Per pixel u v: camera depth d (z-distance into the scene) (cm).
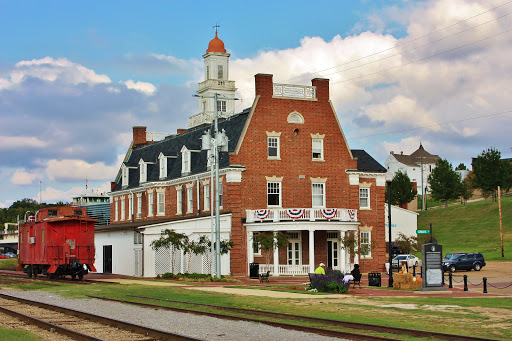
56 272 4772
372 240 5866
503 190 11562
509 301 2902
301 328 1952
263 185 5622
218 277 4734
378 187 6131
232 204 5475
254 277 5147
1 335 1738
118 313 2370
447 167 11988
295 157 5762
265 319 2202
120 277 5409
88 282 4434
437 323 2120
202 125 7231
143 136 8444
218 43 9231
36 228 4928
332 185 5878
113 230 6178
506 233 9150
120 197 7825
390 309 2556
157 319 2188
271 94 5741
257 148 5634
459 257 6047
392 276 4225
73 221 4728
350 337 1788
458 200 13838
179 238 5031
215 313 2325
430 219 11131
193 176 6047
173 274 5112
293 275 5381
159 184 6681
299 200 5741
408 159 16650
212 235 4844
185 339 1678
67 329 1834
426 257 3597
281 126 5744
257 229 5416
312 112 5869
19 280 4575
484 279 3522
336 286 3484
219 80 9156
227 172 5528
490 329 1975
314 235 5719
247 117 5719
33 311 2436
